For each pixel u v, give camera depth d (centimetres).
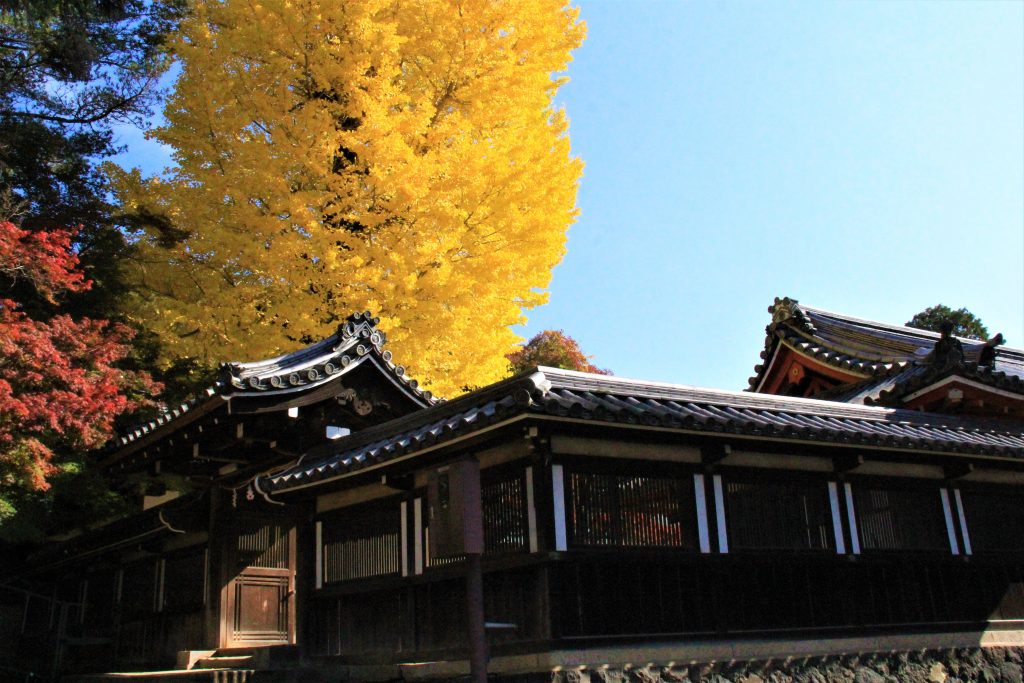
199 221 1460
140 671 1201
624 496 770
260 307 1477
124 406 1305
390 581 880
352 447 977
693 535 802
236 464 1152
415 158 1316
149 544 1320
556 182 1466
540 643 700
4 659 1375
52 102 1781
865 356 1432
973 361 1159
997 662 984
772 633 822
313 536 1012
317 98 1466
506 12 1475
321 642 966
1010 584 1044
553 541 709
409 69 1542
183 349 1499
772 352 1595
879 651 889
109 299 1656
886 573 935
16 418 1174
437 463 816
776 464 884
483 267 1403
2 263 1323
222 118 1425
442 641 812
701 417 757
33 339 1192
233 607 1140
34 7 1647
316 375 1030
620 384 812
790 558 855
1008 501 1077
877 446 860
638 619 745
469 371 1476
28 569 1620
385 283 1310
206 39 1436
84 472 1641
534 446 727
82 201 1748
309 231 1317
